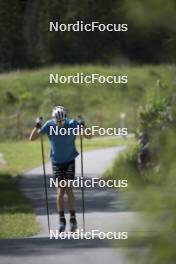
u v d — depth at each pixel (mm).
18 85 155000
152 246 8797
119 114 136125
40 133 34188
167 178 8727
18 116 130000
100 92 148250
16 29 120875
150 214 8789
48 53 141875
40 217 41031
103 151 89312
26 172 70438
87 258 23734
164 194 8734
